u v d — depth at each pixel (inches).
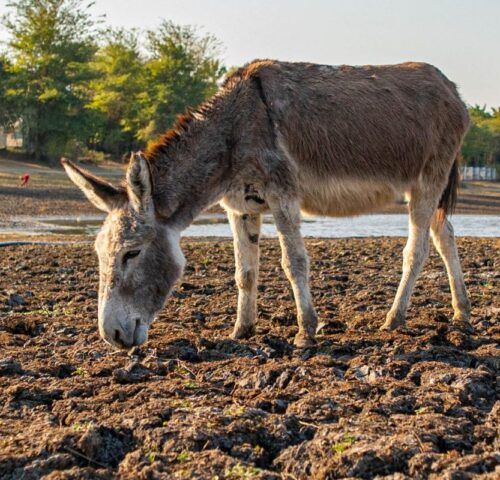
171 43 2632.9
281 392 211.0
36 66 2283.5
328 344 265.9
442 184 303.1
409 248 299.4
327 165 278.5
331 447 170.7
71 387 220.4
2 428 191.0
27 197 1243.2
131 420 188.5
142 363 245.8
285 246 269.9
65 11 2352.4
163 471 162.9
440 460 161.2
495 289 402.9
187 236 801.6
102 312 235.1
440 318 314.2
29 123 2255.2
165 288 245.4
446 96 304.0
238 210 276.4
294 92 276.8
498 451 169.9
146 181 234.5
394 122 287.6
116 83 2581.2
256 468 162.6
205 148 262.2
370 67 299.3
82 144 2456.9
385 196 292.8
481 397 212.5
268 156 265.7
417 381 228.8
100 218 1034.1
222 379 231.6
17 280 438.0
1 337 289.1
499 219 1232.8
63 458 168.2
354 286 418.3
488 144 3486.7
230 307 349.7
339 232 898.7
